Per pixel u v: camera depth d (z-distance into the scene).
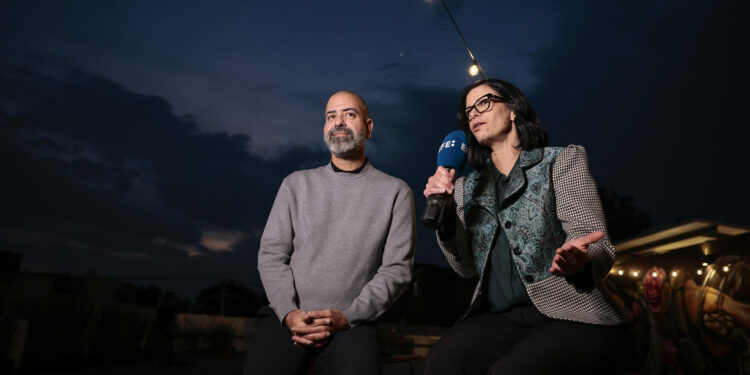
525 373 1.35
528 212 1.71
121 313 14.23
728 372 5.70
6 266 16.20
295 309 2.13
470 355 1.61
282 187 2.56
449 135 2.00
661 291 7.08
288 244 2.41
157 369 12.62
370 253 2.34
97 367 12.12
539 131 1.89
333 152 2.57
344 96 2.69
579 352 1.44
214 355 20.59
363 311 2.11
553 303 1.59
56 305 11.29
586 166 1.69
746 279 5.54
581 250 1.28
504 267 1.76
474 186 1.94
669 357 6.81
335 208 2.41
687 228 6.04
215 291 52.81
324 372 2.09
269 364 2.06
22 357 9.98
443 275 27.47
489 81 2.00
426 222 1.79
